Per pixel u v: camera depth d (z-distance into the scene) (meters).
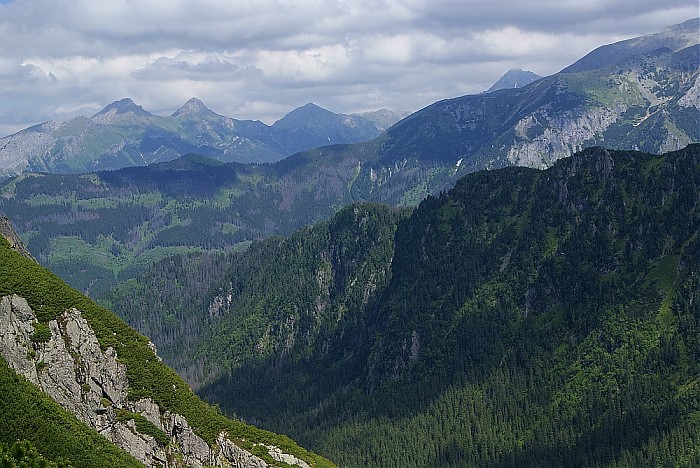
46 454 177.62
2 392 184.50
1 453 155.38
